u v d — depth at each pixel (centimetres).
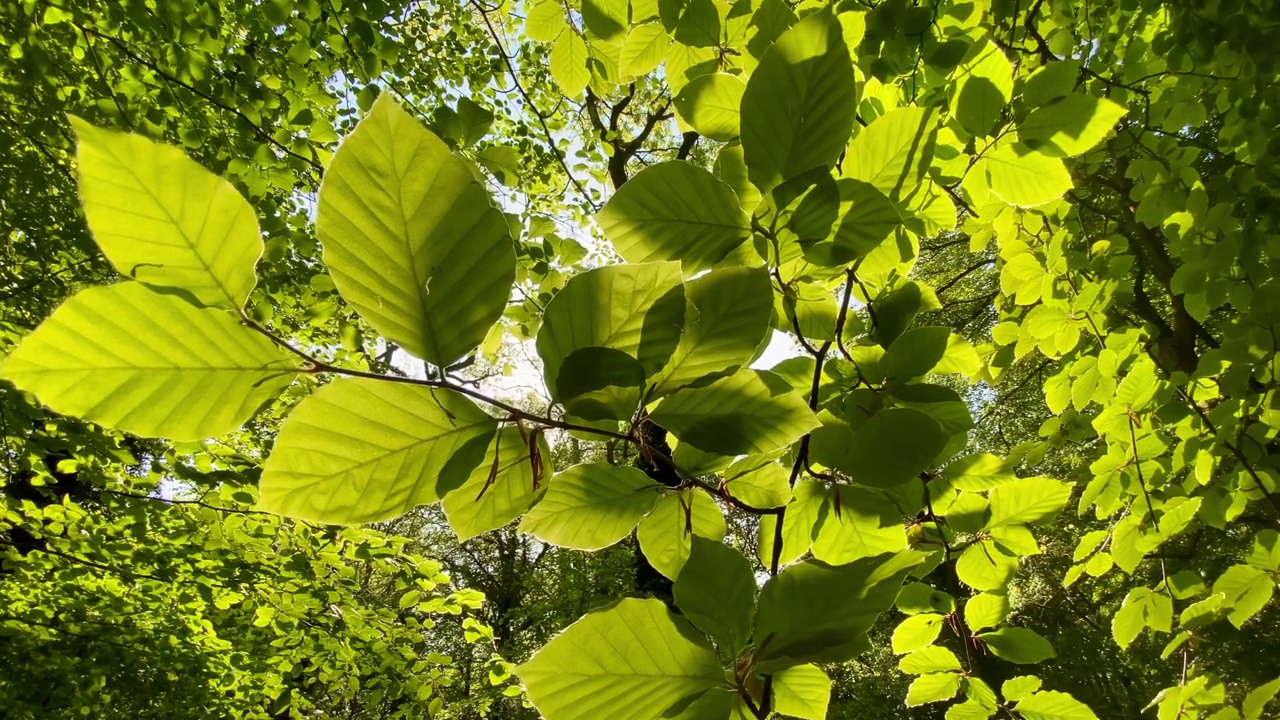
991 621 142
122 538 426
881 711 1045
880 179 93
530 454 51
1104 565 223
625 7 164
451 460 48
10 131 379
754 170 76
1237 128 238
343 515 47
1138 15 257
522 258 243
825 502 97
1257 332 195
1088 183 296
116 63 320
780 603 61
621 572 1212
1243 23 206
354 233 41
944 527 145
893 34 127
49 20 293
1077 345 262
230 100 310
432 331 44
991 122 116
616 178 562
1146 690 767
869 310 129
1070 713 136
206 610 534
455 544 1530
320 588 429
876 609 59
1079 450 566
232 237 39
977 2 149
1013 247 246
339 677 487
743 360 59
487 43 606
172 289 39
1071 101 109
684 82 175
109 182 36
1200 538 471
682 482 77
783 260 86
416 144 40
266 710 584
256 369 42
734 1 158
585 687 59
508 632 1410
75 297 37
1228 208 216
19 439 372
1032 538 138
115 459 386
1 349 378
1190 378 208
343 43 321
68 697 479
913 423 83
